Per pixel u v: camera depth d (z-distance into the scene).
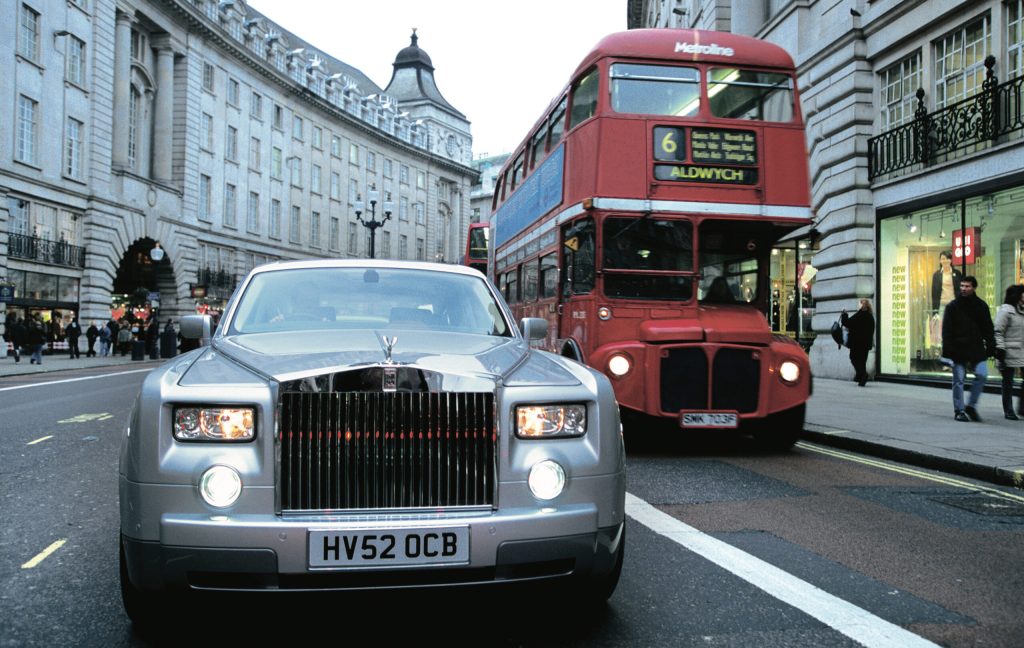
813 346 18.62
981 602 3.76
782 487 6.57
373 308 4.51
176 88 46.41
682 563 4.36
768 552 4.60
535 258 11.11
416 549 3.00
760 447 8.92
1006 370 10.21
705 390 8.05
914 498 6.14
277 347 3.70
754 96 8.62
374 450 3.08
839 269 17.62
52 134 34.06
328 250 65.06
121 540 3.20
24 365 27.22
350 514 3.04
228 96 51.81
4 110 30.84
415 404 3.12
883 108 16.91
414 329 4.29
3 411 12.37
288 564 2.94
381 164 73.62
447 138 87.25
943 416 10.67
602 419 3.33
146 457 3.02
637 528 5.14
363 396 3.09
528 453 3.18
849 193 17.22
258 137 55.69
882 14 16.23
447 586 3.06
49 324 34.91
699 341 8.04
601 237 8.32
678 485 6.64
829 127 18.11
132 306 45.16
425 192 81.31
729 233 8.59
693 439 9.67
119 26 40.88
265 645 3.22
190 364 3.47
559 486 3.18
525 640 3.27
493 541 3.04
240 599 3.59
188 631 3.36
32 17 32.81
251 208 55.03
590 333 8.31
